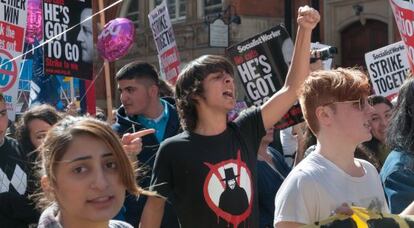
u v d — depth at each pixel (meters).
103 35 6.77
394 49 7.02
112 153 2.18
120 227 2.47
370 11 15.64
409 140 3.09
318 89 2.74
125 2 19.36
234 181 3.21
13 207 3.96
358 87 2.71
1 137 4.11
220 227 3.16
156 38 8.26
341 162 2.74
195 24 17.08
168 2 18.48
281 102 3.48
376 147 4.82
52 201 2.29
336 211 2.52
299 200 2.64
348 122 2.70
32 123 4.21
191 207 3.20
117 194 2.20
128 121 4.76
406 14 4.90
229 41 15.88
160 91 5.49
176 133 4.72
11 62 5.65
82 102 6.98
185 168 3.20
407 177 3.04
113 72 19.55
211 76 3.22
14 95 5.68
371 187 2.76
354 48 16.30
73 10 6.08
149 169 4.29
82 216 2.15
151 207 3.36
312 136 4.59
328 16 16.48
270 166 4.52
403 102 3.15
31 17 7.42
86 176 2.14
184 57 17.42
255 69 4.92
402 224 2.51
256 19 16.45
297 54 3.53
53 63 5.89
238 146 3.31
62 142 2.14
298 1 16.34
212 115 3.26
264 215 4.34
